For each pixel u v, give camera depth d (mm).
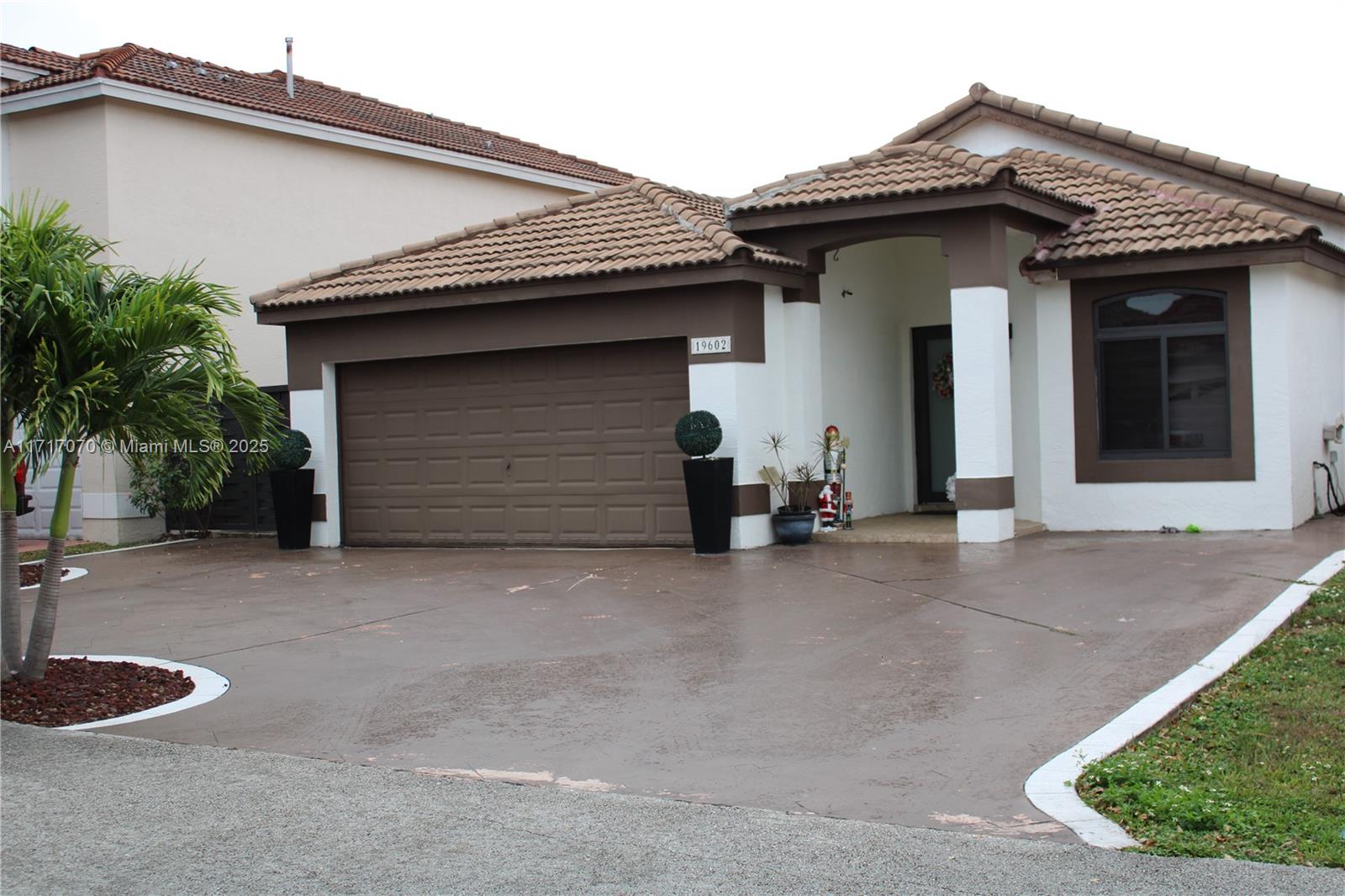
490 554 15641
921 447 17875
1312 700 7297
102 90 18531
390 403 17062
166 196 19719
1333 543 12930
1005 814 5715
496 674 8906
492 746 7105
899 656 8891
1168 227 15211
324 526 17250
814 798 6039
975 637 9359
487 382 16328
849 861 5184
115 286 9227
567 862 5254
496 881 5074
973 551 13586
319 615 11547
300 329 17406
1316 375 15680
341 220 22891
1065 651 8789
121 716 8008
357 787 6371
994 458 14180
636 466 15352
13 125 19609
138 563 16094
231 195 20797
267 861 5363
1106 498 15312
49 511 19547
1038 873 4992
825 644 9414
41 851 5547
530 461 16047
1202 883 4848
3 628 8656
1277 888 4793
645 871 5133
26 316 8367
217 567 15422
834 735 7102
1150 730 6852
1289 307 14492
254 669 9336
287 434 16891
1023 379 15828
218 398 9008
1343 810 5574
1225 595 10336
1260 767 6199
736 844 5418
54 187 19281
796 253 15289
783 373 15305
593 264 15156
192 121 20172
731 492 14461
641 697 8117
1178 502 14961
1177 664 8250
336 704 8211
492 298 15672
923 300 17734
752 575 12656
